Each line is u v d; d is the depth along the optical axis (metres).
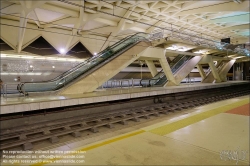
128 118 6.96
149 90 10.56
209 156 3.41
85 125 6.05
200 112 7.30
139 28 22.62
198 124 5.55
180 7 16.55
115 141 4.29
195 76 33.81
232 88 19.20
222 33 27.80
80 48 23.23
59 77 10.45
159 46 13.33
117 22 19.45
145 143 4.12
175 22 21.48
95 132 5.70
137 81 19.86
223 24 23.27
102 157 3.49
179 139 4.32
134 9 16.75
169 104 9.67
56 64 20.52
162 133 4.79
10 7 12.83
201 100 11.50
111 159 3.40
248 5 14.31
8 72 16.55
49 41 19.72
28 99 6.75
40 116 6.22
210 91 15.80
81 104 7.51
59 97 7.36
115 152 3.69
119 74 24.83
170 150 3.72
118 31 20.14
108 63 10.50
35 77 18.27
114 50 12.07
